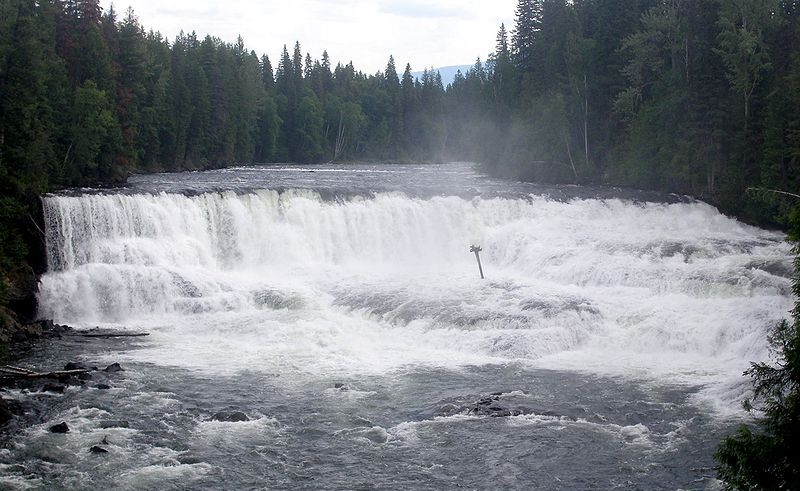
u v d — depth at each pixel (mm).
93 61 73250
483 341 34875
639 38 76062
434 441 25000
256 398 28688
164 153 95812
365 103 167125
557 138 82062
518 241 52625
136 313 41000
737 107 67500
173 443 24719
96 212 45469
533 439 25031
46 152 53281
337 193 55500
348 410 27547
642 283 41812
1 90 47656
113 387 29594
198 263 47938
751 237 56750
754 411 26766
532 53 93500
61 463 23141
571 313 36812
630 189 73062
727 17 67250
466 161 161125
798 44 65438
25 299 40000
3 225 41719
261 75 151375
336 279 46500
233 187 55000
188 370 31844
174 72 106188
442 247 55625
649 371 31656
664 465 23156
